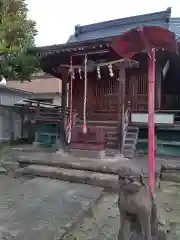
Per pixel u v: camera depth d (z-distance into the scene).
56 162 5.61
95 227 3.12
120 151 6.44
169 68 8.97
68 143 6.81
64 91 7.48
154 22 10.38
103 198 4.15
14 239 2.69
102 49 6.50
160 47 2.69
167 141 6.94
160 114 6.99
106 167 5.08
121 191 2.21
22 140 10.55
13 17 5.02
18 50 5.52
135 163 5.55
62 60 7.64
